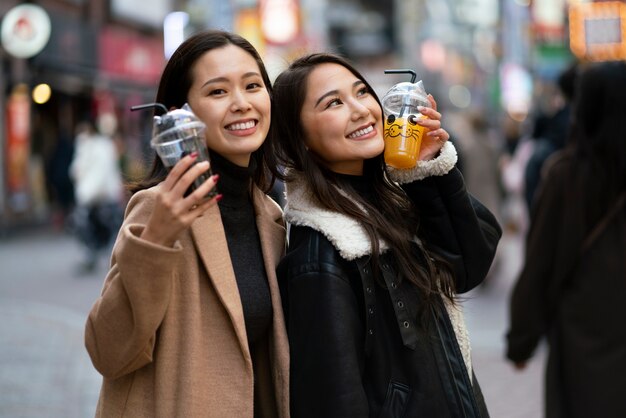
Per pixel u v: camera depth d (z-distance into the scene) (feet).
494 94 96.02
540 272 10.98
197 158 6.27
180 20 71.36
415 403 7.15
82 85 60.75
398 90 7.73
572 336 10.68
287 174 7.82
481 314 26.11
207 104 7.09
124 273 6.36
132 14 69.46
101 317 6.60
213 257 7.03
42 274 35.55
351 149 7.61
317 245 7.31
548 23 74.90
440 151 7.91
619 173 10.58
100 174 36.11
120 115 67.26
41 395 17.58
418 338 7.31
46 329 24.39
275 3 52.80
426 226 8.07
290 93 7.73
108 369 6.72
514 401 17.08
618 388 10.39
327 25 118.73
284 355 7.20
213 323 7.02
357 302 7.29
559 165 10.93
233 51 7.18
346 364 6.91
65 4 59.67
